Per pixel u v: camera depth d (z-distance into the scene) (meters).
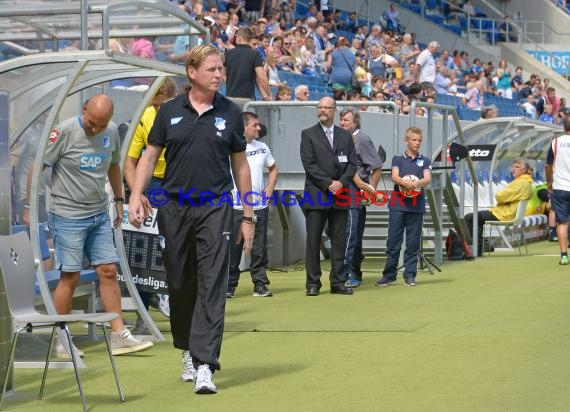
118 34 13.54
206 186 8.20
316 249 14.43
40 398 8.05
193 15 23.08
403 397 7.79
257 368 9.09
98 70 10.49
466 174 23.33
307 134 14.27
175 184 8.25
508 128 21.44
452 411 7.30
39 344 9.45
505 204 20.92
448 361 9.26
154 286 10.82
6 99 8.34
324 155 14.22
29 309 7.96
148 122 11.16
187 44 13.98
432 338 10.52
